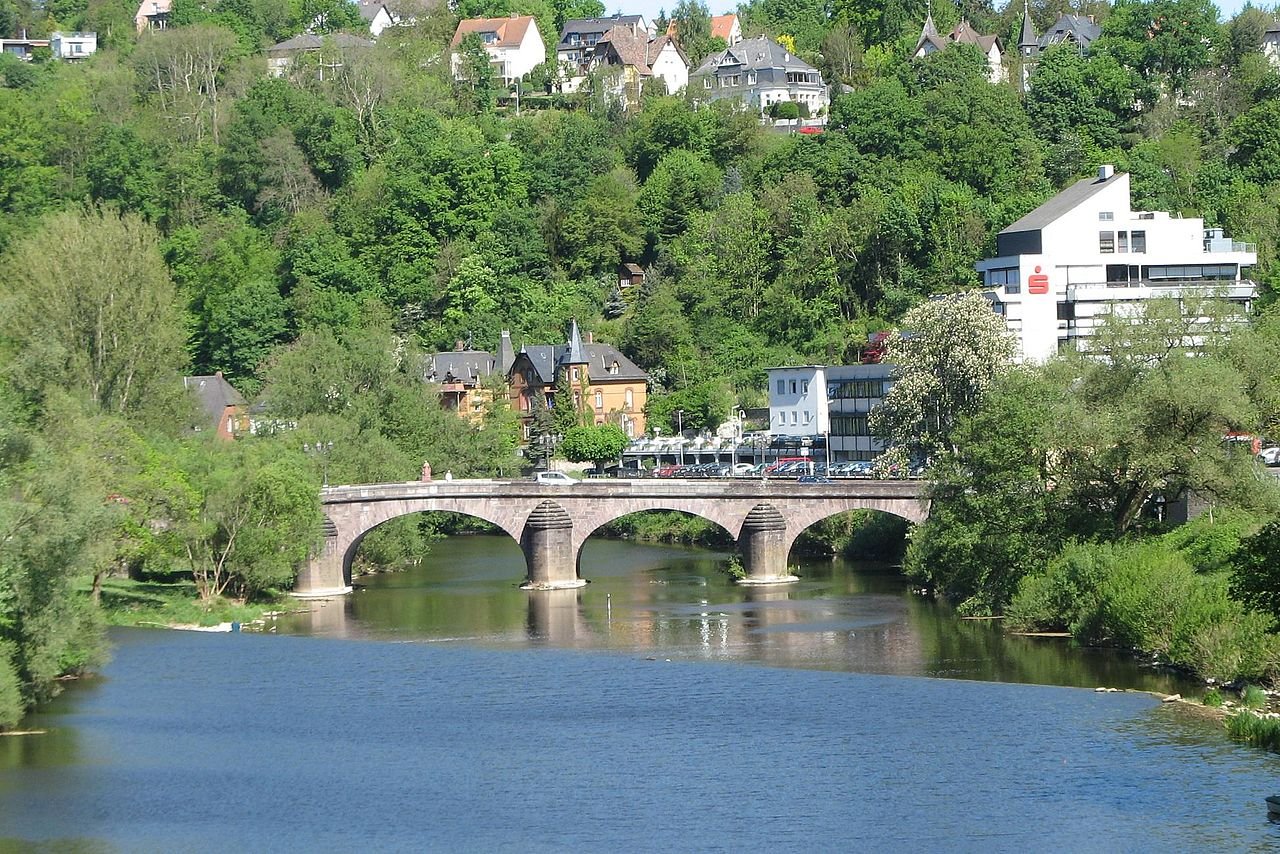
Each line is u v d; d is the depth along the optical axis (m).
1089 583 177.75
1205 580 166.25
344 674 172.50
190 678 170.88
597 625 198.88
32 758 142.00
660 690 162.50
